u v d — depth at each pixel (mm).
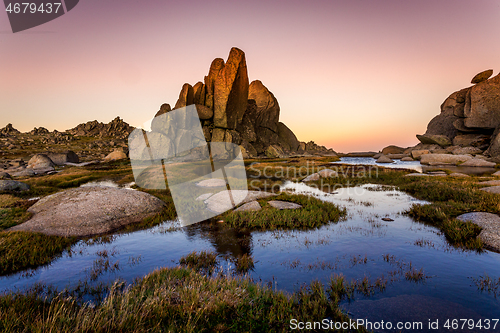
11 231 8195
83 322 3205
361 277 5422
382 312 4113
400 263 6082
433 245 7250
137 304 3893
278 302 4266
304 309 4078
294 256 6605
